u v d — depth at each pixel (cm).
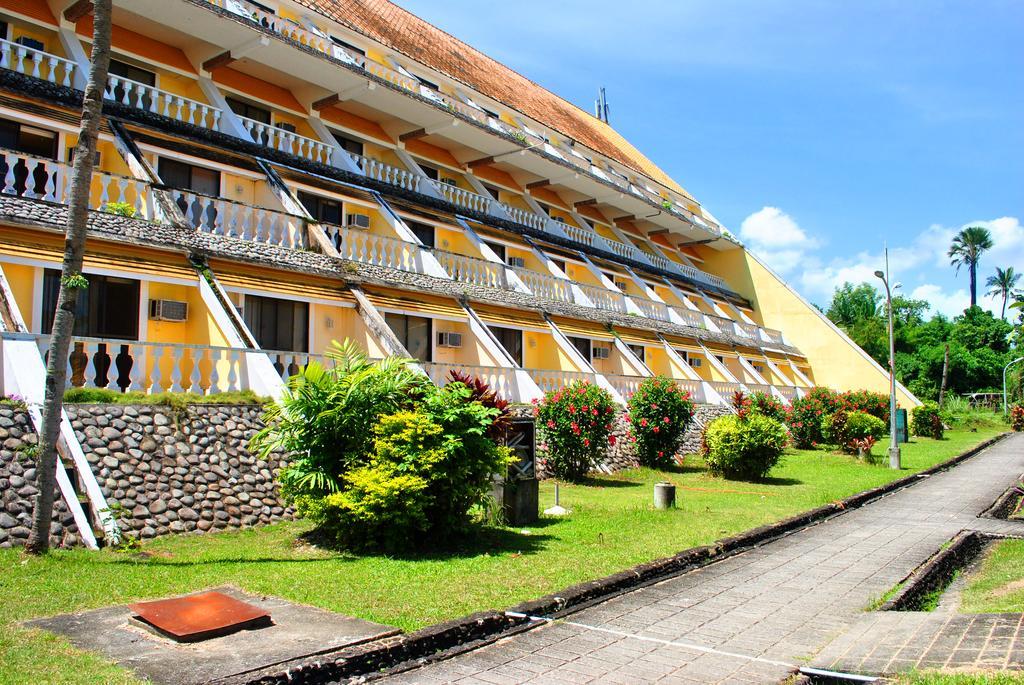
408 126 2862
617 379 2503
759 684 588
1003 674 552
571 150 3906
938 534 1304
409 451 1016
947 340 7281
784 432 2092
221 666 565
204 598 724
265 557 955
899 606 841
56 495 953
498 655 652
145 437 1116
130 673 546
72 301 908
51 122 1619
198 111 2130
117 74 2017
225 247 1680
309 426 1055
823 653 666
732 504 1568
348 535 1020
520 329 2478
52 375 887
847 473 2277
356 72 2373
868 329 7369
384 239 2178
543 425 1898
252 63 2289
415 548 1031
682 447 2525
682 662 639
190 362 1408
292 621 686
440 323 2256
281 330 1786
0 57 1705
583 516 1352
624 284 3791
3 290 1172
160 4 1911
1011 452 3356
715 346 3806
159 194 1625
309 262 1861
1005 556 1143
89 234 1401
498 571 906
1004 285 9094
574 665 628
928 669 596
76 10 1844
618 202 4047
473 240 2748
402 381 1101
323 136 2489
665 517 1350
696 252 5378
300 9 2569
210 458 1164
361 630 664
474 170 3319
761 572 1000
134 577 811
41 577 782
